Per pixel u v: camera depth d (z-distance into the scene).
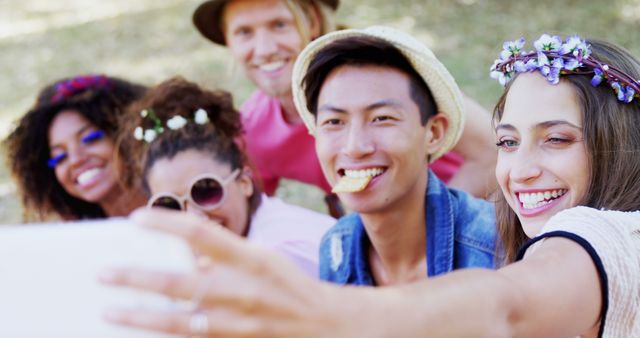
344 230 2.57
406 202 2.31
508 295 1.00
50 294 0.82
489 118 3.24
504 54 1.95
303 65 2.46
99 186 3.41
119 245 0.84
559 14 9.13
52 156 3.42
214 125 3.00
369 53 2.21
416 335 0.88
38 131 3.39
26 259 0.83
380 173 2.25
